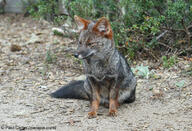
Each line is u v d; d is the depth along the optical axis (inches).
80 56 185.6
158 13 297.4
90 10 300.7
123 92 211.5
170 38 299.0
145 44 290.5
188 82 240.1
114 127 180.5
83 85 224.4
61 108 211.9
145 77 256.1
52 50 335.0
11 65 300.2
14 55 329.4
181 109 203.2
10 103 221.0
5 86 253.8
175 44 291.1
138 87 242.1
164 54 290.8
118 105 212.8
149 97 225.0
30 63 302.4
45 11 324.5
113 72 197.2
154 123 184.9
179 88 232.8
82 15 299.6
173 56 270.8
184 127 178.5
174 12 262.5
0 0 507.2
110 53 193.5
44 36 387.9
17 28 438.3
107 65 194.7
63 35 371.2
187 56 285.4
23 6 495.5
